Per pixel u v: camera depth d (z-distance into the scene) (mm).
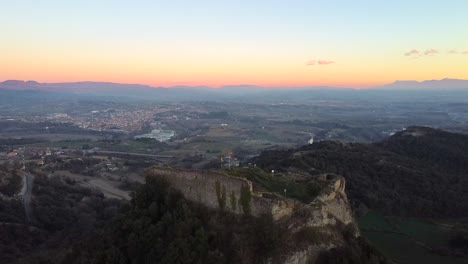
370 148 143500
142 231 45500
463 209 103062
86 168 175000
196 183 48469
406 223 93125
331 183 53219
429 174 118438
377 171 115688
